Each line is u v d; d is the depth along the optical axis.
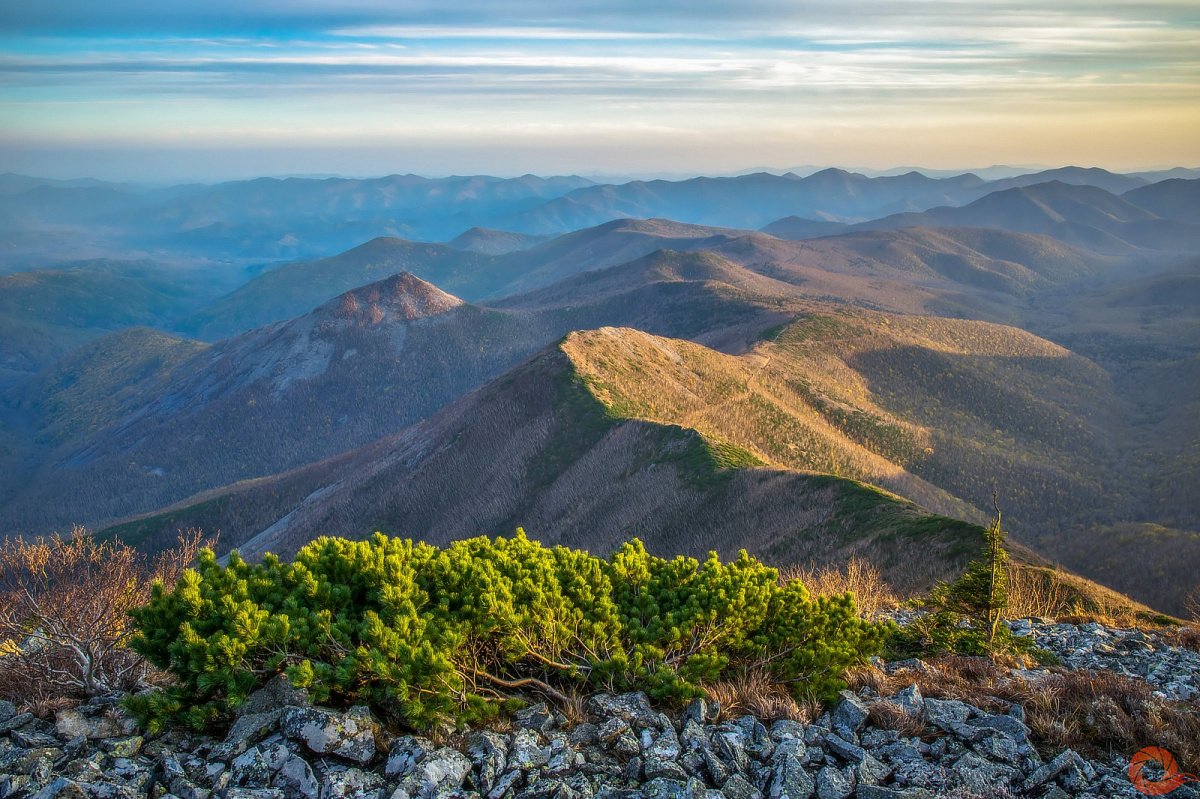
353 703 9.59
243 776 8.24
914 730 9.60
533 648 10.59
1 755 8.46
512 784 8.26
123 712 9.49
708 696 10.12
